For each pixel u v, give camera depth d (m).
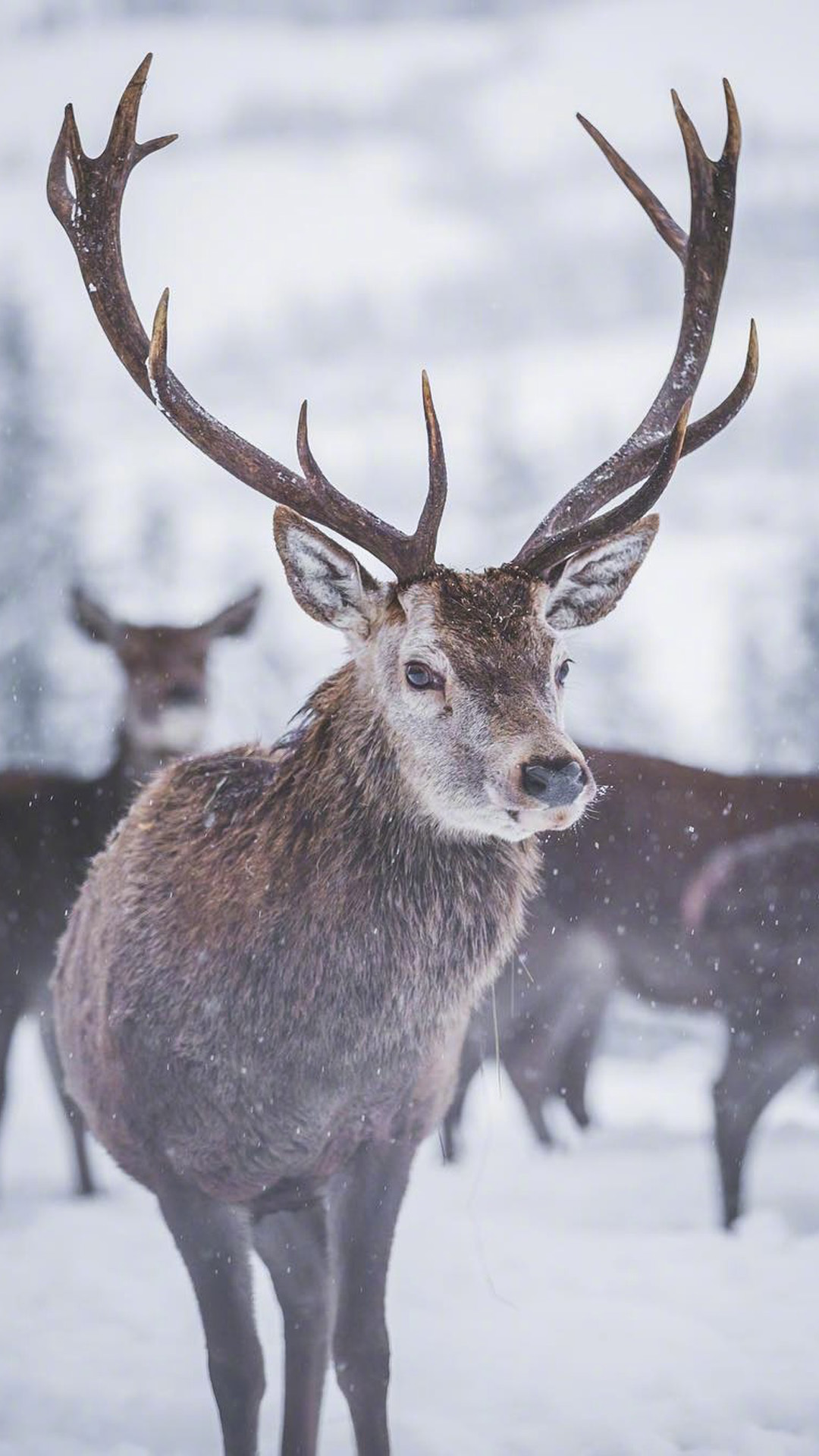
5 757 32.66
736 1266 9.68
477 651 6.39
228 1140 6.53
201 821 6.99
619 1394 7.56
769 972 11.98
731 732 34.03
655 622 71.00
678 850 12.53
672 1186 12.23
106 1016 6.85
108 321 7.32
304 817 6.56
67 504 35.16
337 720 6.69
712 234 7.73
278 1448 7.10
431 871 6.43
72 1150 12.41
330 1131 6.54
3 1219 11.44
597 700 32.88
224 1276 6.56
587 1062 14.58
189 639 14.06
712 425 7.43
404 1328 8.62
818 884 12.03
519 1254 10.09
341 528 6.83
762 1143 13.78
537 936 12.76
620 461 7.45
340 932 6.38
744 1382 7.64
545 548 6.86
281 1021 6.40
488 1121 15.70
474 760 6.25
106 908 7.24
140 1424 7.36
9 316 36.19
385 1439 6.53
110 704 32.88
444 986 6.49
